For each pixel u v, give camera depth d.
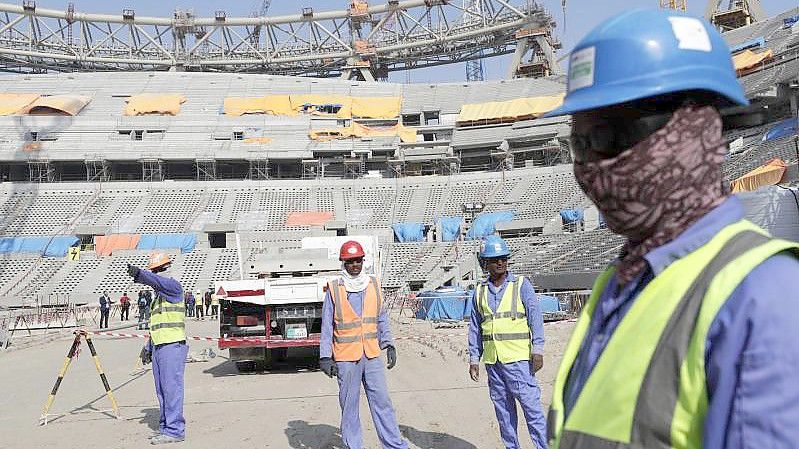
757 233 1.50
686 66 1.54
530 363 6.70
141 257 46.34
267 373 14.69
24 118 58.38
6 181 56.75
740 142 38.09
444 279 41.94
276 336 14.59
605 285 1.92
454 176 56.19
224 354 19.11
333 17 73.88
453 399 10.40
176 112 62.22
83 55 72.06
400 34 74.06
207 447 8.30
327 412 10.20
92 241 49.00
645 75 1.54
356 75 77.62
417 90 68.44
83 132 58.28
